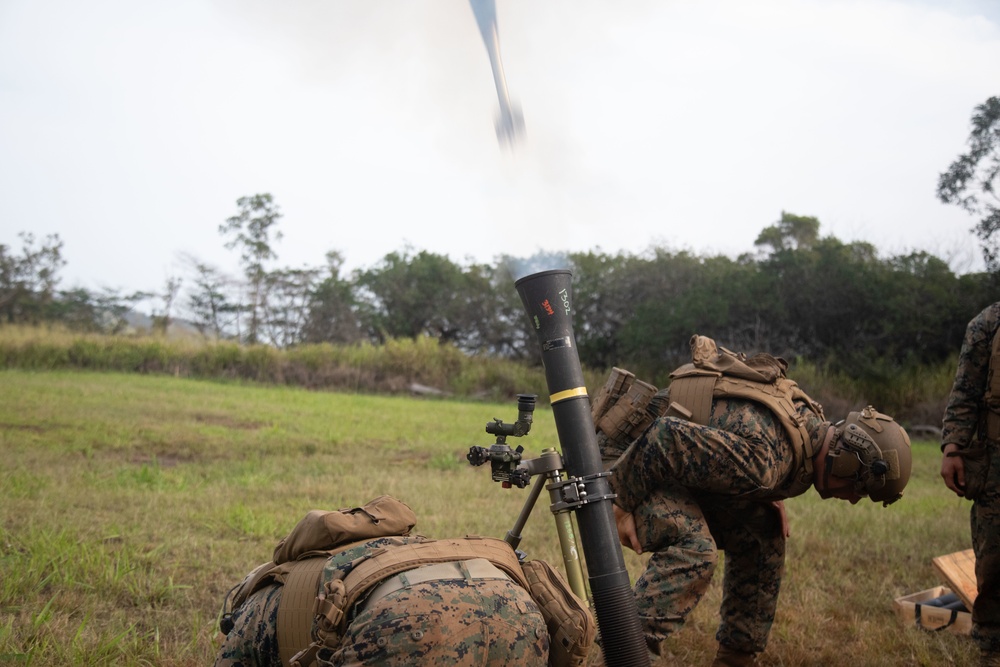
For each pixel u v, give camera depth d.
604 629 2.50
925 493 10.15
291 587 2.25
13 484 7.42
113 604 4.59
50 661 3.74
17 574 4.75
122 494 7.40
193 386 21.03
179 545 5.83
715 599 5.32
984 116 22.42
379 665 1.88
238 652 2.30
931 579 6.11
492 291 35.38
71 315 42.12
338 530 2.31
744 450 3.29
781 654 4.54
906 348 24.05
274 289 41.41
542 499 8.27
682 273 29.06
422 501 7.89
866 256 25.92
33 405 13.66
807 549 6.78
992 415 3.98
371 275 38.97
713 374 3.54
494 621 1.97
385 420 15.73
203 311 41.81
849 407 21.38
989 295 23.20
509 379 25.89
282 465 9.92
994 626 4.01
